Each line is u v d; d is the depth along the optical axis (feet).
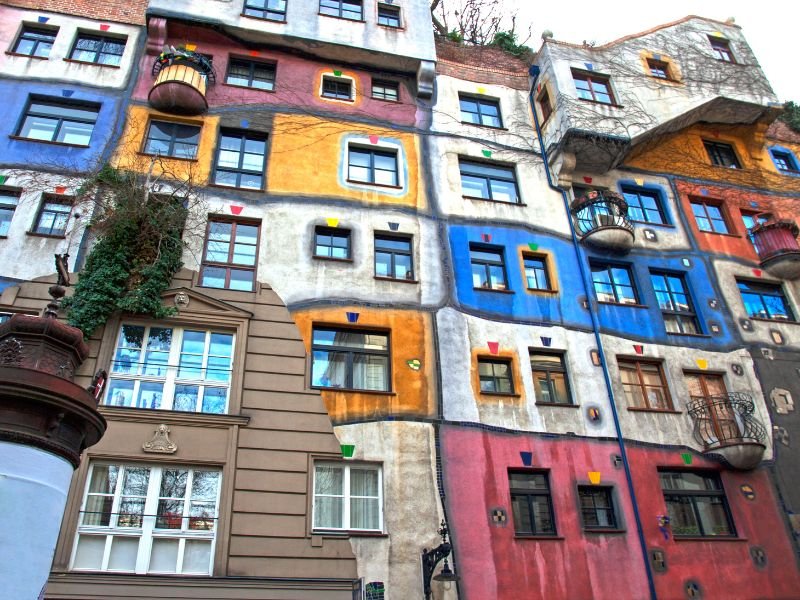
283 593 36.94
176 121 56.90
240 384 43.27
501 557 42.60
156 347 43.60
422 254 55.21
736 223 70.49
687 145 74.90
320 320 48.47
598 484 47.80
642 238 64.54
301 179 56.18
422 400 47.19
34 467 19.90
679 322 60.75
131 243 45.98
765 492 51.72
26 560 18.95
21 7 59.88
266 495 39.83
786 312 65.72
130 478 38.55
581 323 55.98
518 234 59.72
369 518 42.22
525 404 49.88
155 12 60.75
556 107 66.95
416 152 62.28
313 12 66.80
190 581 35.81
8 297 43.19
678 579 45.52
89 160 51.70
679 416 53.47
